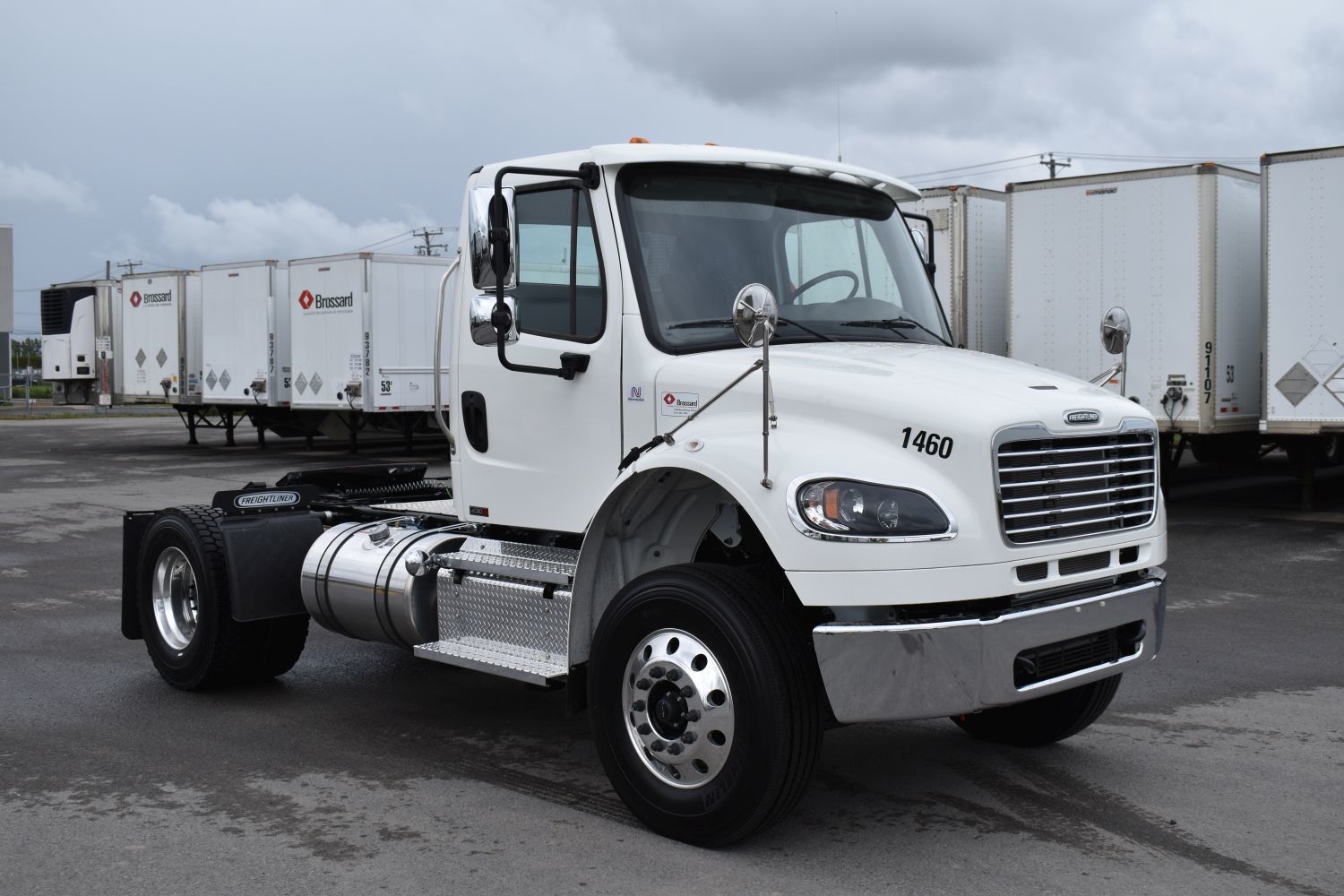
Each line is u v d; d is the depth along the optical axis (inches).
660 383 186.1
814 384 172.2
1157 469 193.2
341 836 176.7
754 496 165.6
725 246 200.7
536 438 205.5
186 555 258.4
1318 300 481.1
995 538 162.6
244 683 267.4
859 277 216.2
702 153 199.6
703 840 169.8
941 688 159.6
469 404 218.1
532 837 176.2
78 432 1280.8
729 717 165.5
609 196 193.3
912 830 179.0
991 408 166.1
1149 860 167.2
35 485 716.0
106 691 263.6
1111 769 207.3
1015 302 540.7
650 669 173.9
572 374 197.0
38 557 453.4
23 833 178.1
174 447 1042.1
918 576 158.9
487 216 199.2
